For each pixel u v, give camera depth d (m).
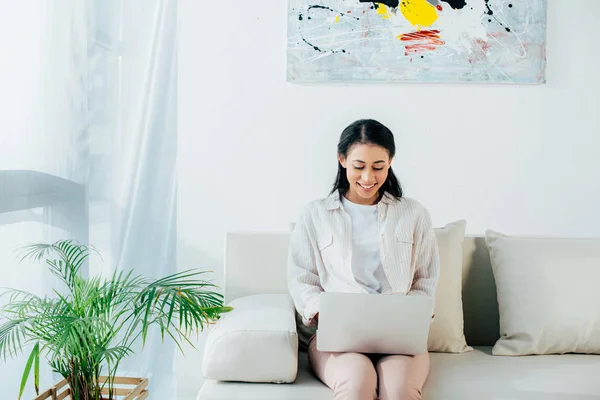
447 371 1.62
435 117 2.33
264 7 2.31
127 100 2.31
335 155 2.34
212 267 2.36
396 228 1.72
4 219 1.98
